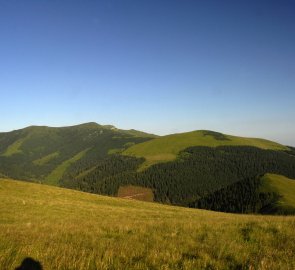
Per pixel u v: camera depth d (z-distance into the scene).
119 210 40.75
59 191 53.56
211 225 15.16
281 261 8.94
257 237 12.26
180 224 16.08
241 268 8.47
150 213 39.62
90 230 14.84
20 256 8.76
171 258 9.19
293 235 12.34
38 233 14.05
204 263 8.82
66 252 9.37
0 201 36.25
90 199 52.53
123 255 9.37
